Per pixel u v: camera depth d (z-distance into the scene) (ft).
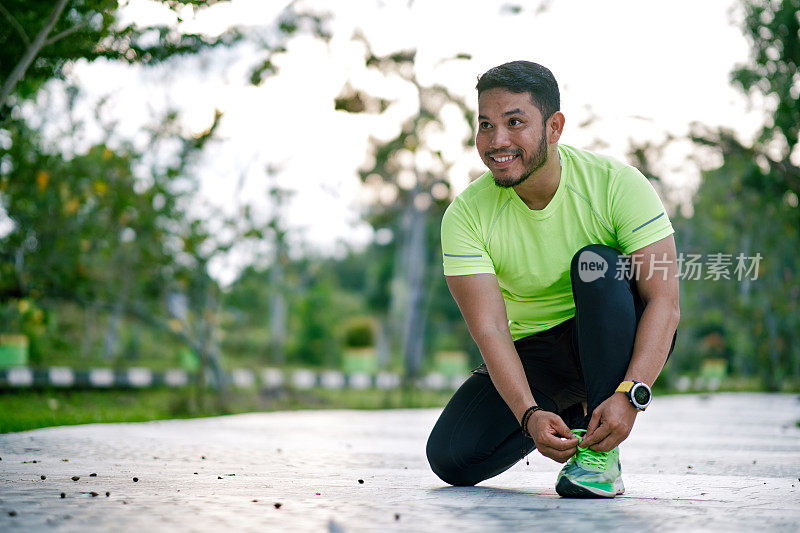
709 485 10.71
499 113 9.46
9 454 13.92
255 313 120.47
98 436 18.21
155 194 41.16
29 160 37.65
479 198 10.44
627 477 11.93
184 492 9.37
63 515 7.59
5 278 40.68
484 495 9.41
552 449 9.16
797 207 40.01
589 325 9.23
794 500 9.09
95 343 84.53
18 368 46.39
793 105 33.47
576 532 6.89
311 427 25.43
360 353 99.45
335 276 163.94
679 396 59.52
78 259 42.42
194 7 16.74
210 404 41.24
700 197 56.44
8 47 17.56
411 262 77.97
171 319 46.19
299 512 7.88
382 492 9.64
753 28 33.86
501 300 10.21
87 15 16.24
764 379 70.69
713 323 98.27
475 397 10.64
